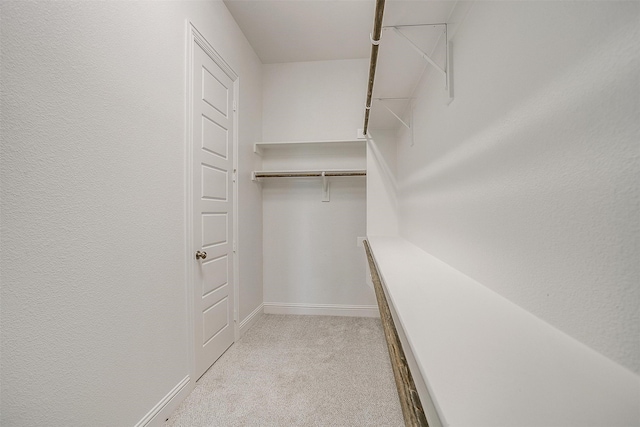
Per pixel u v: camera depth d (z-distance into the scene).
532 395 0.33
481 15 0.80
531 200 0.56
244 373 1.76
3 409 0.73
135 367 1.16
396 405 1.47
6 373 0.73
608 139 0.38
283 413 1.40
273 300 2.99
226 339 2.06
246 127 2.50
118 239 1.08
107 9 1.03
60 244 0.86
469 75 0.89
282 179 2.99
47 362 0.82
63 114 0.87
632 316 0.35
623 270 0.36
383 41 1.18
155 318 1.29
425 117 1.49
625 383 0.34
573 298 0.45
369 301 2.89
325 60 2.90
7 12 0.73
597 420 0.29
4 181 0.73
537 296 0.54
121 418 1.08
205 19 1.76
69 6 0.89
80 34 0.93
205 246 1.76
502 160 0.68
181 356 1.49
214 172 1.89
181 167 1.50
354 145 2.85
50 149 0.83
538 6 0.54
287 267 2.98
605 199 0.39
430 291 0.75
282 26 2.35
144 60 1.22
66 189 0.88
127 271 1.12
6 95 0.73
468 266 0.90
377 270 1.20
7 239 0.73
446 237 1.13
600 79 0.40
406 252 1.48
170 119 1.41
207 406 1.45
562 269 0.47
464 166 0.93
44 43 0.82
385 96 1.81
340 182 2.94
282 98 2.94
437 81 1.26
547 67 0.51
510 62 0.65
